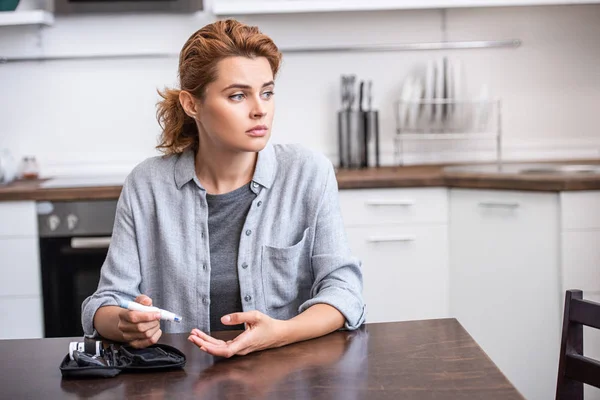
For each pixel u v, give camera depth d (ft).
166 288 5.25
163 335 4.58
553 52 10.93
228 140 4.73
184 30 10.75
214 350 4.04
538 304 8.61
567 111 11.02
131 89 10.79
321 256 5.16
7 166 9.96
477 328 9.16
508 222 8.75
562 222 8.32
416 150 11.03
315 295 5.08
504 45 10.87
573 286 8.40
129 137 10.84
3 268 9.13
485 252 8.97
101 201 9.16
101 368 3.89
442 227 9.29
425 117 10.91
